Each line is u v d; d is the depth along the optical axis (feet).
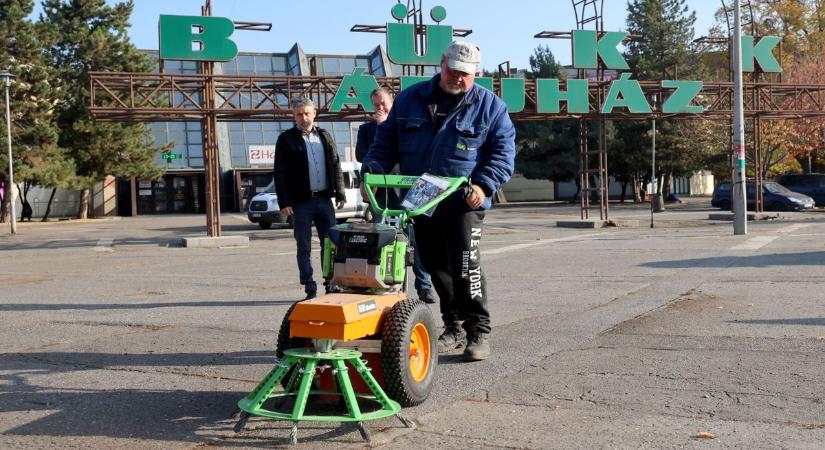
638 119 83.15
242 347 21.09
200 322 25.41
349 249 14.83
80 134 140.87
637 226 80.69
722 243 52.85
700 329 22.26
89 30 141.90
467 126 17.99
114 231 98.53
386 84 69.26
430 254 18.97
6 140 122.11
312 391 14.08
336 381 14.46
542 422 13.94
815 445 12.49
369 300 14.19
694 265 39.27
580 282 34.14
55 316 27.07
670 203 167.84
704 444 12.64
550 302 28.50
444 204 18.13
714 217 89.71
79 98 138.92
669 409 14.60
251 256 53.36
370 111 68.90
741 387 15.99
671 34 179.22
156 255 56.34
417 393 14.78
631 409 14.64
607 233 69.05
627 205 165.58
